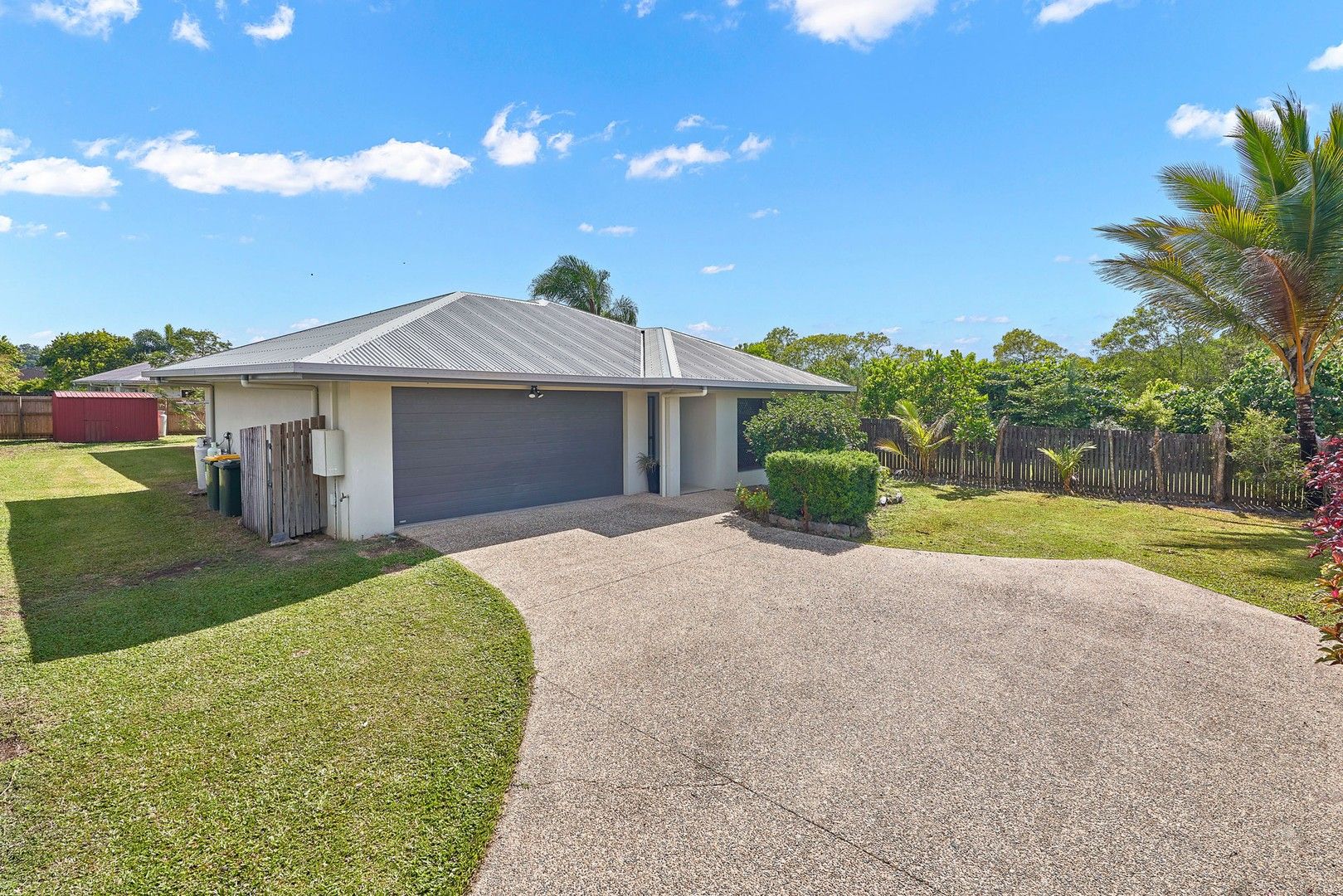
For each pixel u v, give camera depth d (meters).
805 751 3.85
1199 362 26.53
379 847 2.99
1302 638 5.65
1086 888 2.76
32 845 2.96
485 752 3.79
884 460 17.28
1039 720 4.23
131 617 5.89
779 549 8.71
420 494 9.90
